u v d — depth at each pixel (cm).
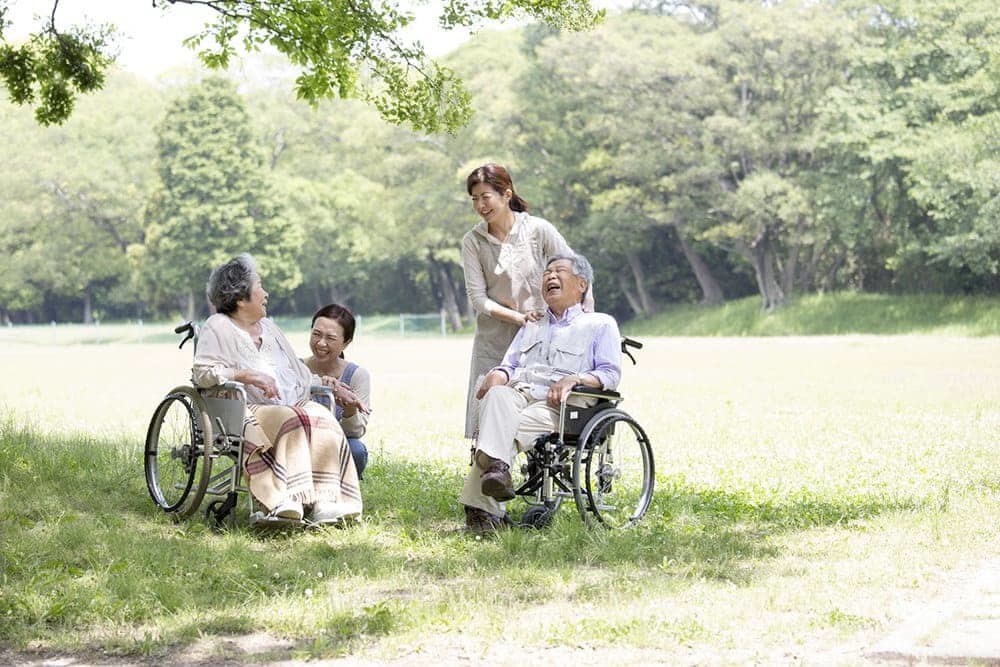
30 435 1002
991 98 4750
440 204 6688
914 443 1090
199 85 7412
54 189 7938
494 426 669
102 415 1453
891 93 4994
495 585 548
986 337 4094
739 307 5809
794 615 482
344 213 7725
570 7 1114
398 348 4250
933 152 4522
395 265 7894
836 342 3806
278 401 695
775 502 772
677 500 771
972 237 4541
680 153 5553
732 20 5372
